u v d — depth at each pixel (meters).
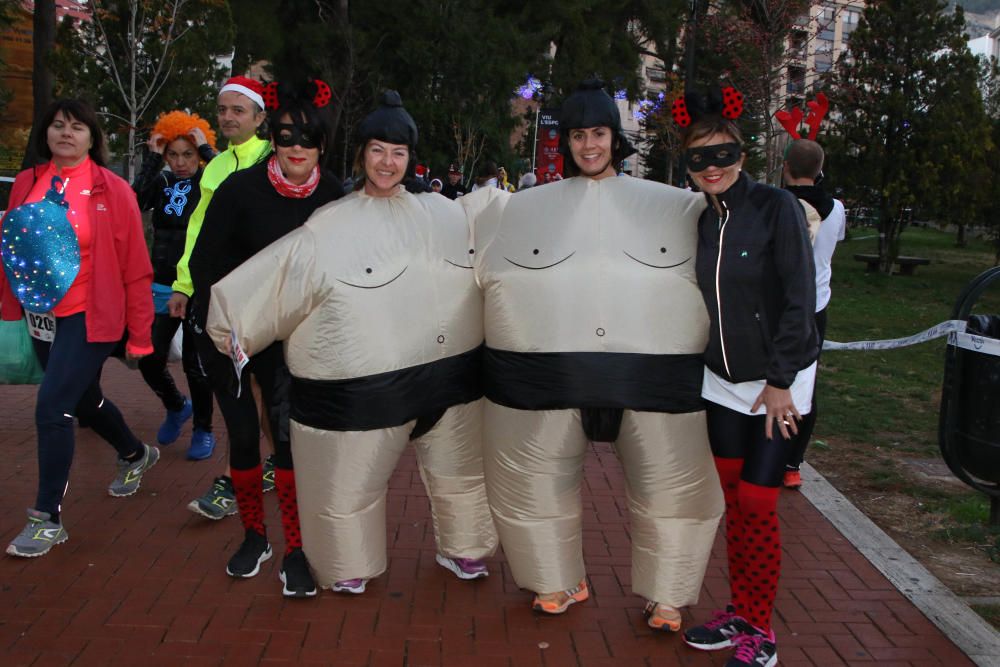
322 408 3.48
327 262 3.40
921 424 7.11
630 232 3.32
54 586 3.85
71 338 4.14
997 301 15.25
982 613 3.92
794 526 4.81
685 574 3.51
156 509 4.77
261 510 4.07
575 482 3.58
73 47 13.59
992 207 18.72
